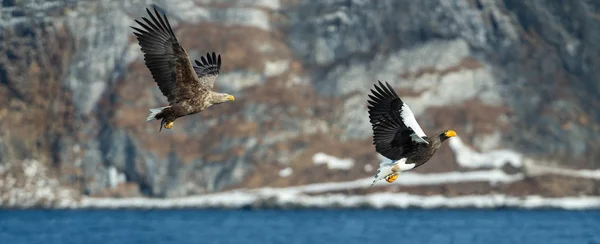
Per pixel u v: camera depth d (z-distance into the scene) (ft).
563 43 363.97
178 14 361.51
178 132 322.96
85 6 352.28
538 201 292.81
